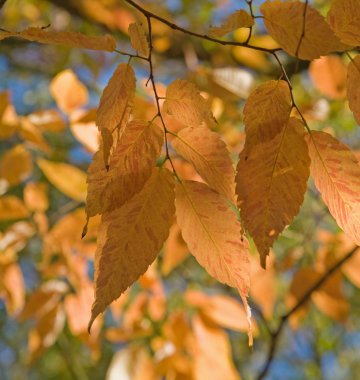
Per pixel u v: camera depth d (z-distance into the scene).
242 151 0.57
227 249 0.60
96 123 0.58
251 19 0.60
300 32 0.59
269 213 0.57
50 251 1.25
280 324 1.28
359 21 0.58
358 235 0.58
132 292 1.70
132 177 0.58
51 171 1.12
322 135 0.58
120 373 1.17
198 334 1.21
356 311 1.96
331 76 1.22
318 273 1.25
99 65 1.80
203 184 0.60
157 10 1.77
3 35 0.59
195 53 1.74
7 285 1.25
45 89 2.21
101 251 0.58
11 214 1.24
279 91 0.58
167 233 0.59
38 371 2.16
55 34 0.59
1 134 1.09
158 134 0.60
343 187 0.58
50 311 1.28
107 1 1.68
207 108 0.61
